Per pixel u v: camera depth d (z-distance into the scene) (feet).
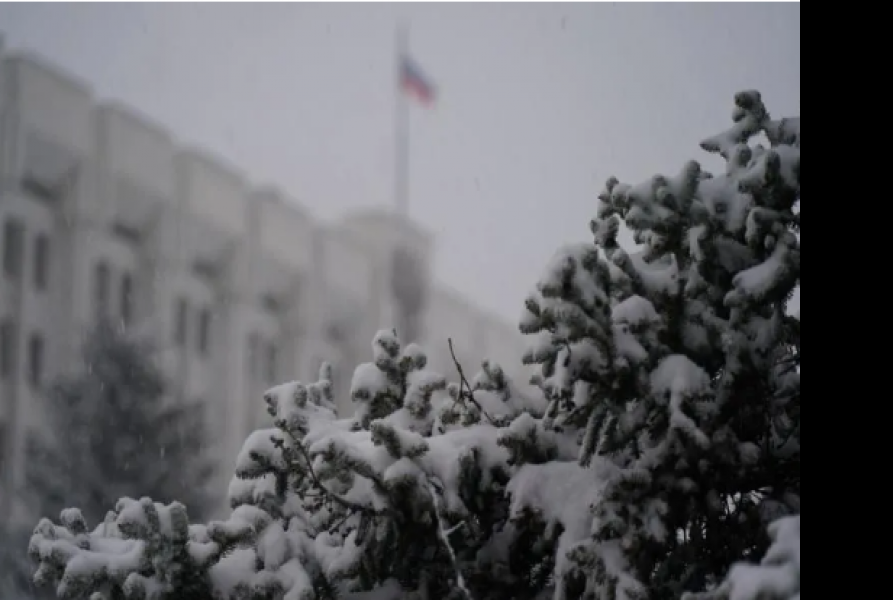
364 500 19.29
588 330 17.40
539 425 19.80
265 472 20.59
